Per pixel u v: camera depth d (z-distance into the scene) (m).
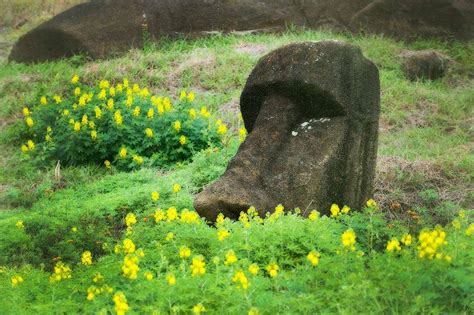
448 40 15.16
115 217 7.57
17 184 9.36
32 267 6.17
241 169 6.56
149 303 4.58
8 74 13.80
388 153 9.08
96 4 14.98
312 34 15.27
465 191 7.93
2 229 7.21
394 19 15.47
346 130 6.69
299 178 6.48
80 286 4.97
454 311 4.18
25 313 4.65
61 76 12.97
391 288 4.32
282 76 6.82
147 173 8.73
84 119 9.83
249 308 4.24
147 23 15.00
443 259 4.39
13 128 11.03
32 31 14.78
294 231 5.43
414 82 12.69
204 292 4.48
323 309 4.24
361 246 5.80
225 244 5.40
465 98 11.60
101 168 9.66
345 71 6.74
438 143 9.59
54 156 9.99
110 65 13.22
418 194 7.77
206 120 9.93
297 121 6.84
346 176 6.74
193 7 15.47
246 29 15.71
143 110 10.09
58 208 7.81
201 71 12.87
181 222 5.89
